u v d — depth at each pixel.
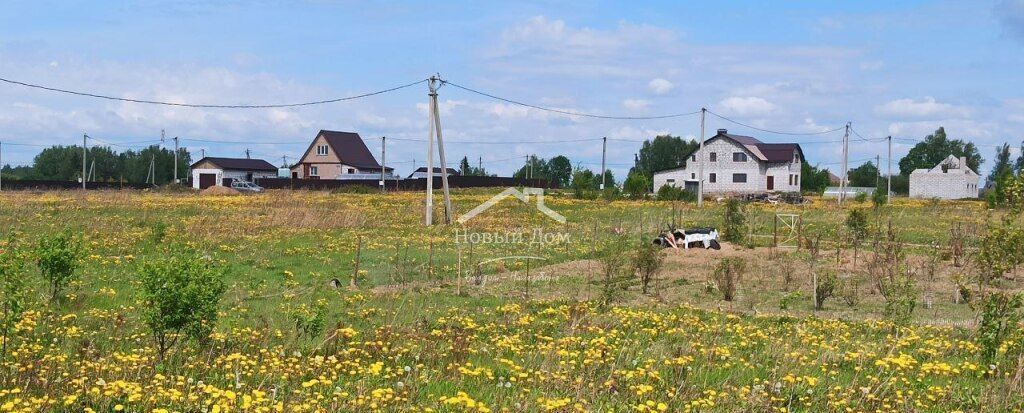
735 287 18.70
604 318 13.28
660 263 18.70
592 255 24.55
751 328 12.79
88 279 16.69
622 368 9.67
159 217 33.59
